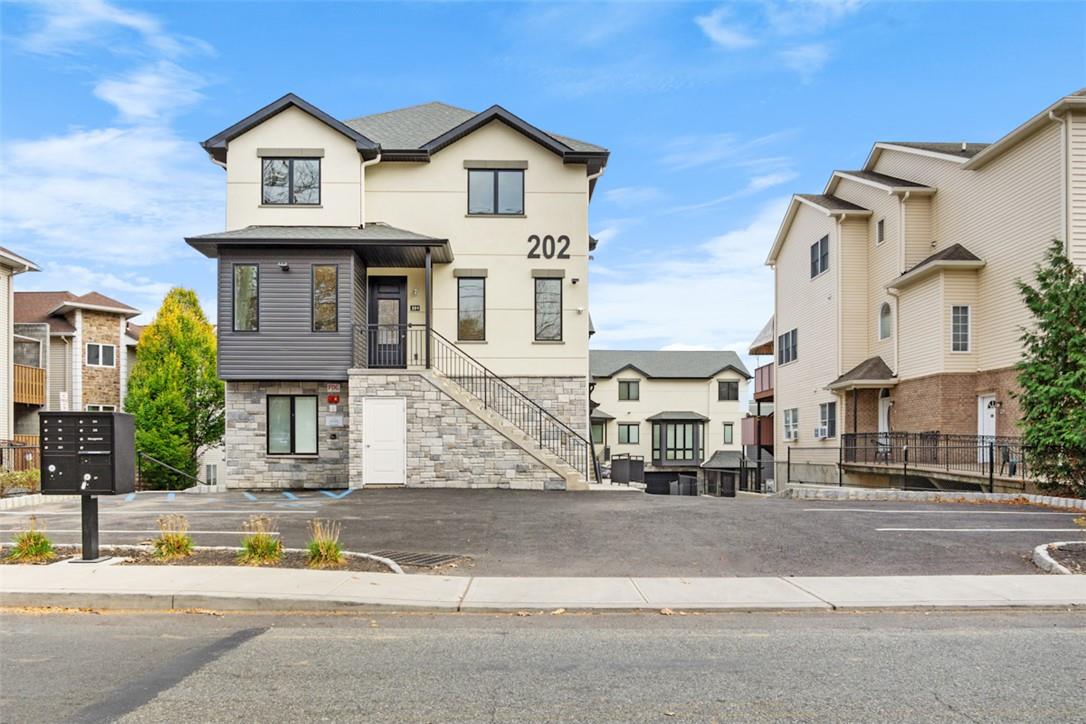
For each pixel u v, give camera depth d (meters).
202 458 34.31
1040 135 20.12
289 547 10.30
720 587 8.30
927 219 25.59
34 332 32.47
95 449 9.16
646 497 16.58
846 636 6.60
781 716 4.75
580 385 20.83
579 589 8.17
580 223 21.17
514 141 21.25
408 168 21.20
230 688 5.24
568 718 4.70
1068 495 15.97
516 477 18.14
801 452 32.09
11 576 8.40
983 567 9.36
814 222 30.88
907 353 25.08
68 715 4.75
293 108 20.53
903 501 16.72
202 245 19.03
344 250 19.08
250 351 18.92
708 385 51.12
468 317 20.97
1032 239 20.41
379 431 18.23
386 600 7.57
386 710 4.82
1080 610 7.62
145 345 32.34
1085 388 15.19
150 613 7.42
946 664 5.80
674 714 4.77
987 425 22.41
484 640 6.46
